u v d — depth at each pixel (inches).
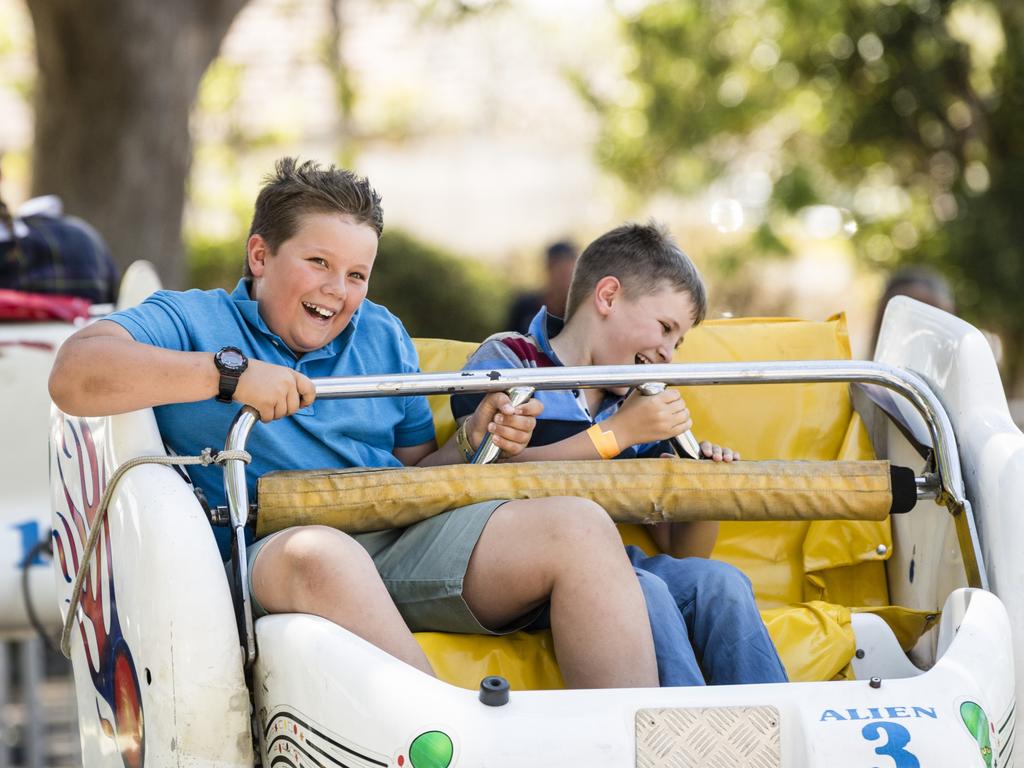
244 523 155.4
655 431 178.4
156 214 583.5
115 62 563.5
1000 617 156.2
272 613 156.4
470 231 1185.4
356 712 138.6
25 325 284.2
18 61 1019.3
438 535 166.2
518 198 1190.9
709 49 873.5
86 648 179.0
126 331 169.2
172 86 577.3
